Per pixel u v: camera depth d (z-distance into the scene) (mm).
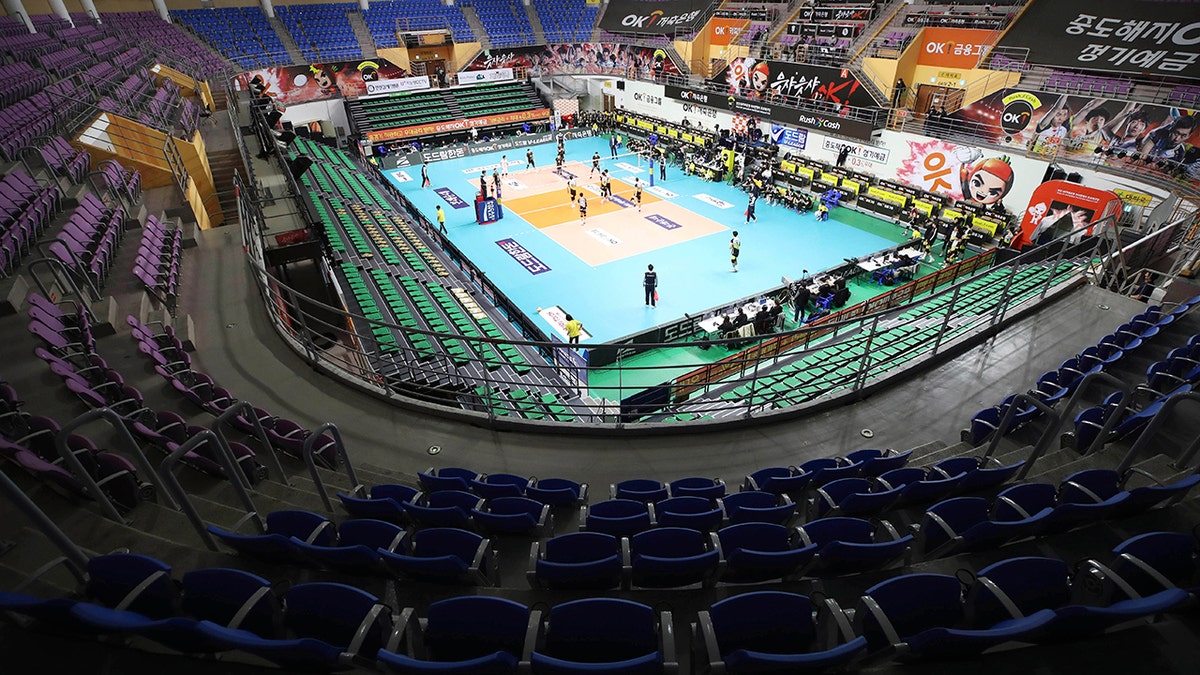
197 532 5242
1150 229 15898
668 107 38781
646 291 20766
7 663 3590
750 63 32969
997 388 9398
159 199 16641
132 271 11523
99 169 15828
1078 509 4703
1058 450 7090
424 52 43469
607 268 23891
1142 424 6637
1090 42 22219
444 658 4074
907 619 4047
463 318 17359
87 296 10711
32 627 3746
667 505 6031
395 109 39500
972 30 25312
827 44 31016
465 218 29266
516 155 39500
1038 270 14945
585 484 7500
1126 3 21984
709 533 5551
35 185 13531
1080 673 3654
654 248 25609
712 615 3943
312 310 16953
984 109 23922
